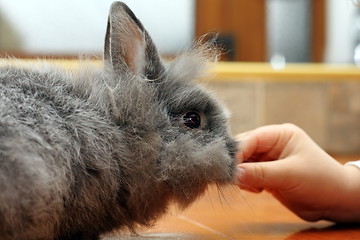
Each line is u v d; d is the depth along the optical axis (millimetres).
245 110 1237
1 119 426
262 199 772
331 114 1307
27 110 447
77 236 476
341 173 566
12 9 1627
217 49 605
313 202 571
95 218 474
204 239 522
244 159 571
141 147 483
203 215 660
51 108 462
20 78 475
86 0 1655
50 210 431
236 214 663
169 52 1633
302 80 1276
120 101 488
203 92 536
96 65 524
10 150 413
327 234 536
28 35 1642
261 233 547
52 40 1648
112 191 472
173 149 493
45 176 422
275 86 1256
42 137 437
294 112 1278
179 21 1727
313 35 1819
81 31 1662
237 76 1229
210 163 504
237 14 1797
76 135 458
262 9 1809
